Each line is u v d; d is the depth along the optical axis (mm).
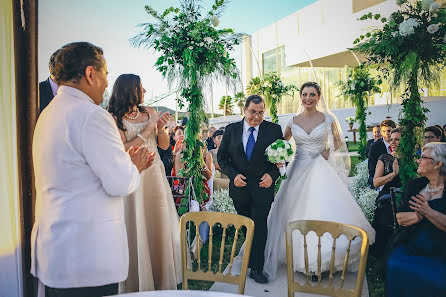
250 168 3396
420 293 2297
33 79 2082
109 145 1550
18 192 2059
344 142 3904
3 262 2080
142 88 2762
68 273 1506
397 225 3154
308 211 3486
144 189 2895
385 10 9586
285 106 26562
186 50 3471
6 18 1964
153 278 2947
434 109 11297
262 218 3359
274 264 3520
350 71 11219
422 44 3580
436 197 2535
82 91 1643
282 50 26516
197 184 3953
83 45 1653
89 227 1533
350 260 3346
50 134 1532
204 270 2291
